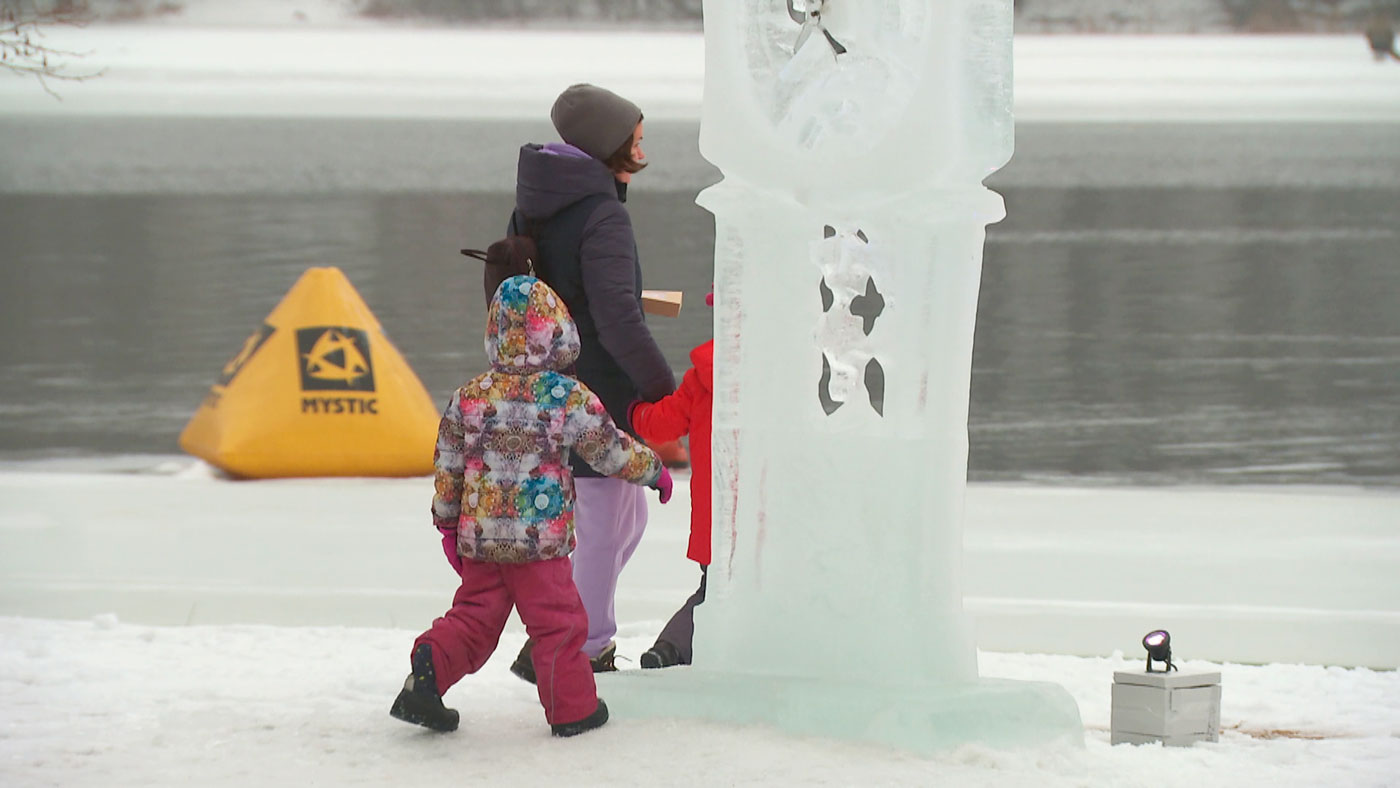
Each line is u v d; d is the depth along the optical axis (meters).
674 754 12.84
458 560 13.84
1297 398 46.94
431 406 33.62
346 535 26.52
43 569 23.70
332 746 13.23
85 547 25.48
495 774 12.36
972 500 30.81
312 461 32.06
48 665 17.00
